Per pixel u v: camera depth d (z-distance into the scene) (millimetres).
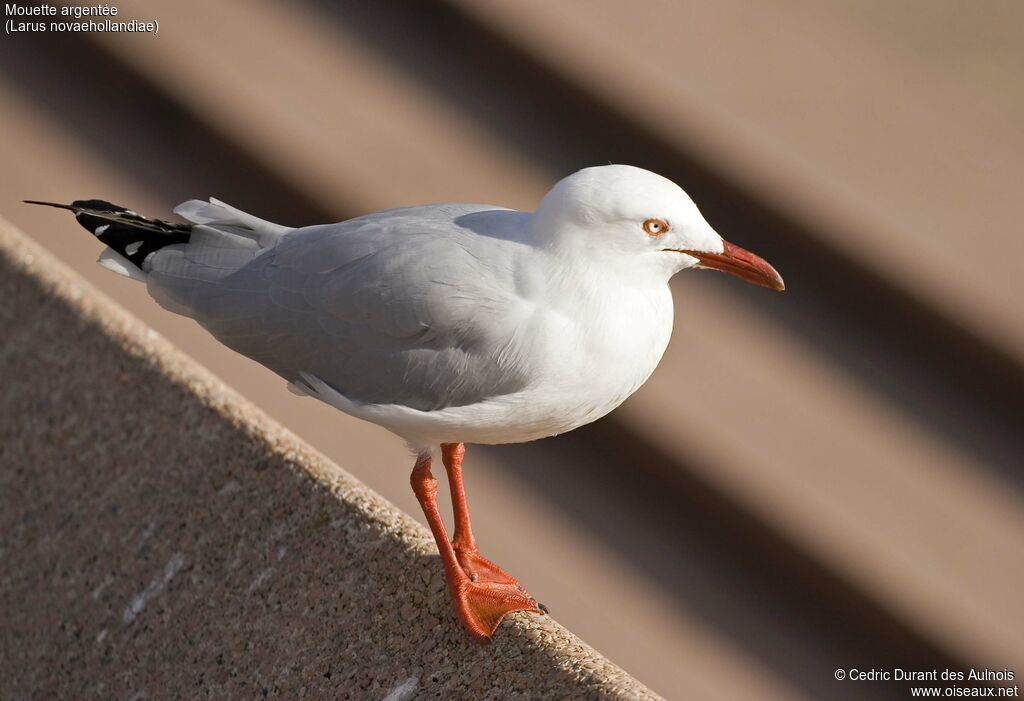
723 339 14078
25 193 15453
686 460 12828
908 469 12930
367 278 6715
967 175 15742
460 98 17047
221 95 16547
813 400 13516
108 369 7441
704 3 18141
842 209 15164
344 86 16953
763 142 15945
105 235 7578
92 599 6902
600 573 12250
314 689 6207
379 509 6609
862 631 12039
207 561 6727
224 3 17984
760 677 11562
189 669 6492
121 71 17000
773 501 12492
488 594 6258
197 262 7340
